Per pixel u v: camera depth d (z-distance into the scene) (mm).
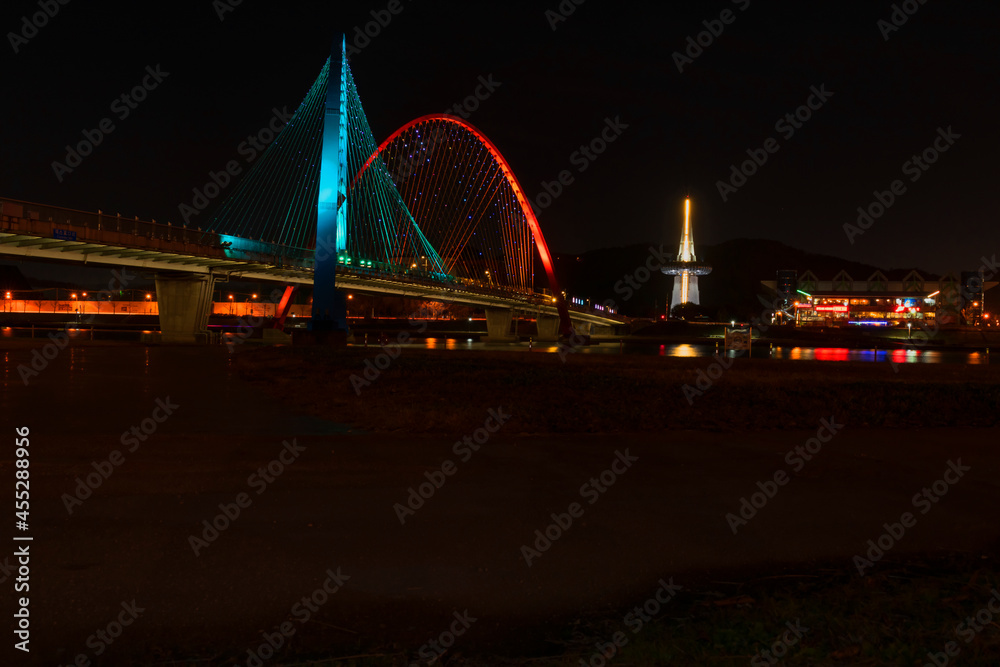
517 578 5703
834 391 18203
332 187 53656
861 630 4672
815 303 164750
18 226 46562
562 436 11977
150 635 4668
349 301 192875
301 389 19328
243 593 5312
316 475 8836
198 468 9109
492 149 101812
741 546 6539
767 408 15594
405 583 5566
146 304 142375
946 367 31906
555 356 38844
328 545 6328
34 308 140750
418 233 105250
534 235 107438
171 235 60125
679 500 8000
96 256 56469
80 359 33781
